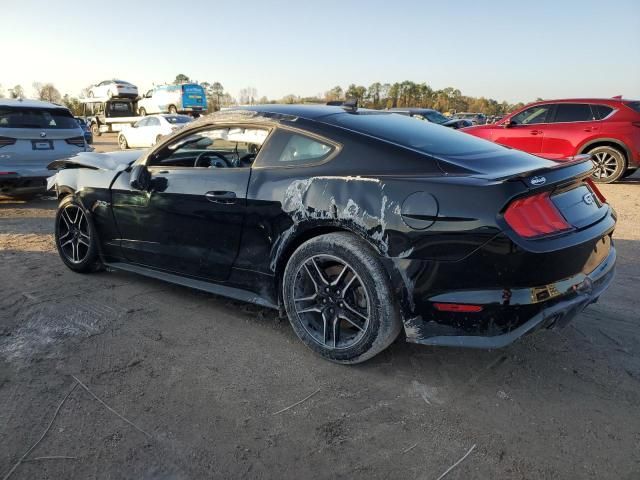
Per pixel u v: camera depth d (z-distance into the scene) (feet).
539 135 32.81
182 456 7.11
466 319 8.05
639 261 15.69
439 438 7.45
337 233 9.16
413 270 8.23
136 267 13.25
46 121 26.43
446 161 8.73
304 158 9.89
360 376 9.11
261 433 7.59
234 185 10.51
